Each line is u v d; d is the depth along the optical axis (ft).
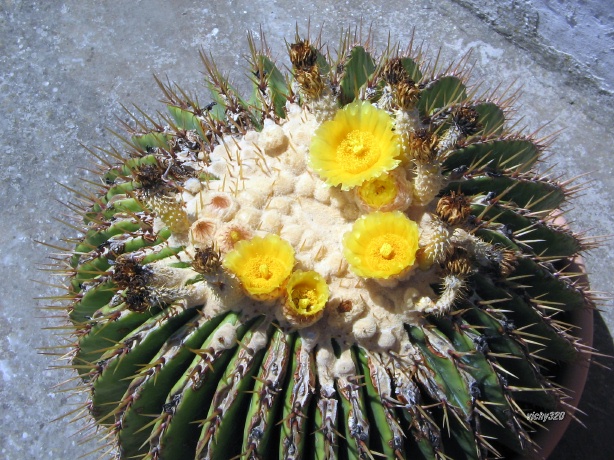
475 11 3.07
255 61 1.76
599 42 2.82
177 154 1.61
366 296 1.35
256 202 1.41
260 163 1.46
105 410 1.62
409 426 1.33
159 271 1.32
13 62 3.09
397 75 1.38
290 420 1.28
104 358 1.45
